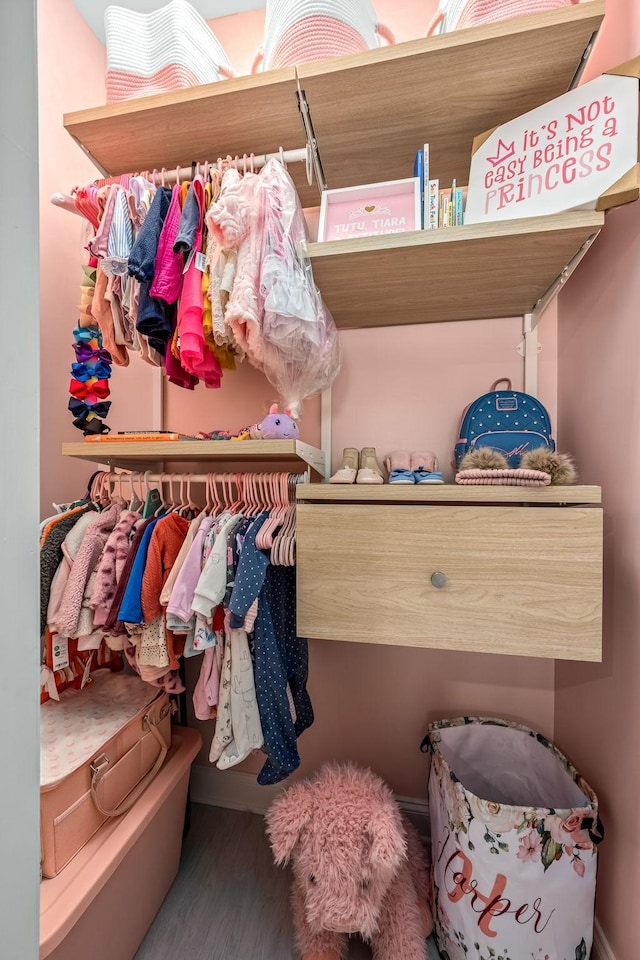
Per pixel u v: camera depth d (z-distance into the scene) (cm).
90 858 78
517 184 78
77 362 107
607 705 87
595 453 94
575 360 103
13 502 32
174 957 90
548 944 77
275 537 90
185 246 80
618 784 82
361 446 123
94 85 131
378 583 81
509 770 109
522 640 75
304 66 81
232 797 130
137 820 88
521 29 72
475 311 112
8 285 32
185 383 102
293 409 99
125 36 99
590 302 96
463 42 74
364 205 87
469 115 88
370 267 87
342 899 79
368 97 85
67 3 121
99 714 97
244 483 97
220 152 102
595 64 94
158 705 105
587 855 77
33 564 34
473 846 80
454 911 83
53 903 69
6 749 32
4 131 31
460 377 118
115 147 101
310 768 126
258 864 112
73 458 126
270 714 86
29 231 33
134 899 90
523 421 103
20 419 33
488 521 77
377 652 122
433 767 99
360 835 84
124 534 94
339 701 124
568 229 72
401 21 120
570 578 74
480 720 111
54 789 75
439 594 78
